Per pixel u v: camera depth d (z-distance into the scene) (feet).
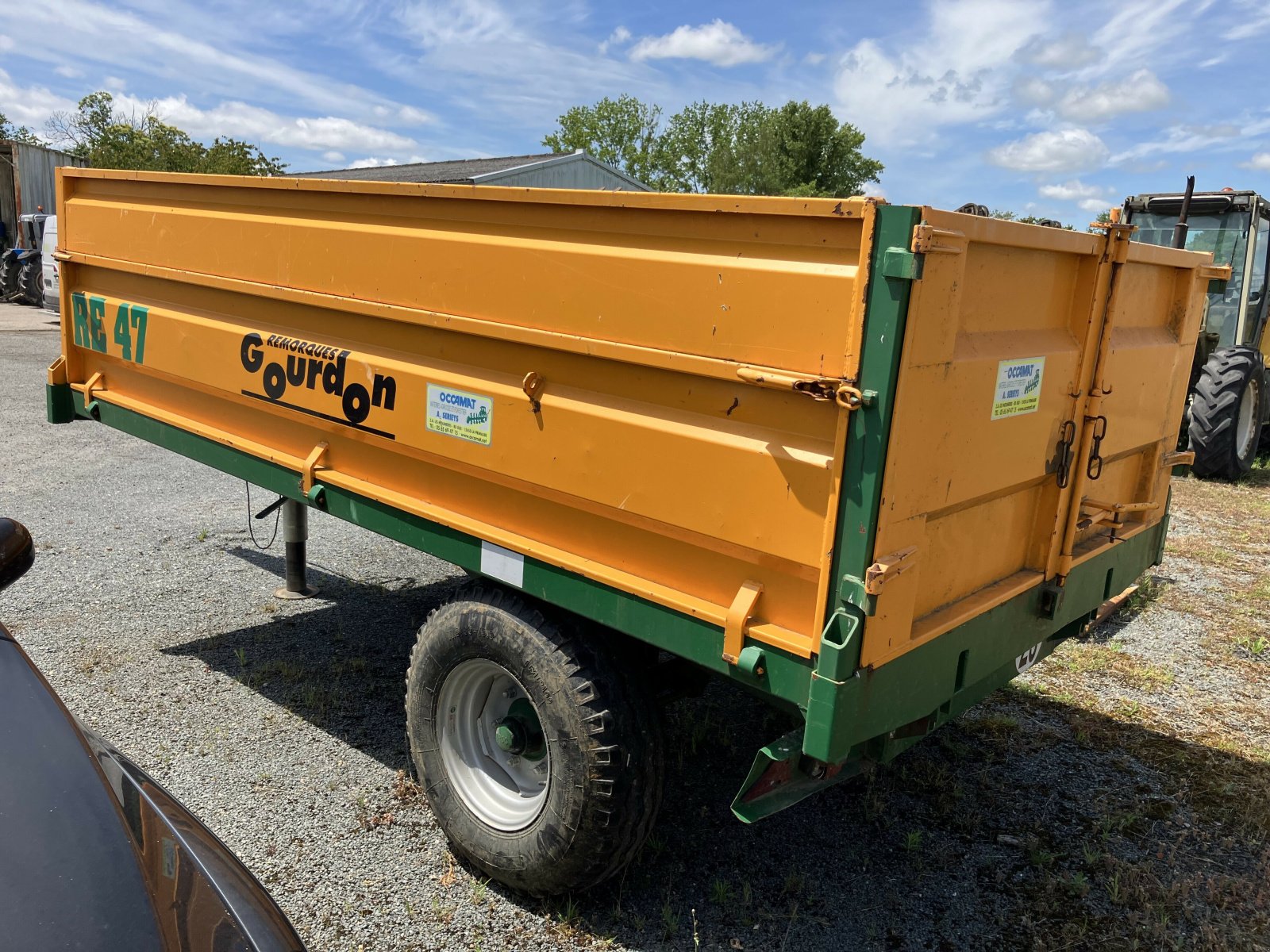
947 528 8.04
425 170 79.87
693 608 7.82
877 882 10.34
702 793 11.88
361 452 10.91
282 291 11.30
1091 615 11.54
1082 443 9.53
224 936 5.41
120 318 14.25
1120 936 9.61
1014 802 12.05
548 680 8.69
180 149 124.77
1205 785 12.56
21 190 83.82
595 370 8.38
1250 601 19.34
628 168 211.41
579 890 9.19
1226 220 31.83
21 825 5.77
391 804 11.20
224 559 19.56
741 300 7.29
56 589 17.38
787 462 7.11
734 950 9.11
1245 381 28.45
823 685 6.88
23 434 30.19
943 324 6.87
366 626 16.51
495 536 9.36
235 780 11.55
